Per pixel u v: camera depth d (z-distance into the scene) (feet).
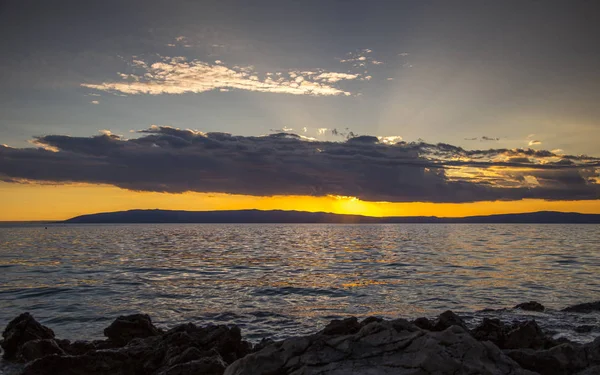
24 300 82.38
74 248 226.58
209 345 41.70
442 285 98.27
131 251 206.90
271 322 65.62
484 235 391.86
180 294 88.89
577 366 28.25
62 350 44.98
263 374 23.71
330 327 36.32
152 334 49.83
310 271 127.34
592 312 66.85
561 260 151.12
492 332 47.67
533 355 28.58
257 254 192.85
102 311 73.10
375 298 83.87
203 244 268.41
